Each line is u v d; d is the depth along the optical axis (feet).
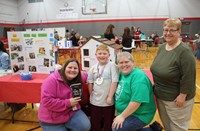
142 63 23.41
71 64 5.88
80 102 7.19
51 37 8.15
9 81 7.83
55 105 5.74
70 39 26.20
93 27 43.88
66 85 6.07
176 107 5.49
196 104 10.75
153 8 41.09
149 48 37.81
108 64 6.46
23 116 9.48
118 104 5.99
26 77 7.93
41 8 45.27
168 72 5.22
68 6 43.98
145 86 5.52
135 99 5.44
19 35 8.42
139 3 41.32
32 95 7.73
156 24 41.55
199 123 8.63
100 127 6.92
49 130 6.05
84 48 7.81
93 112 6.59
